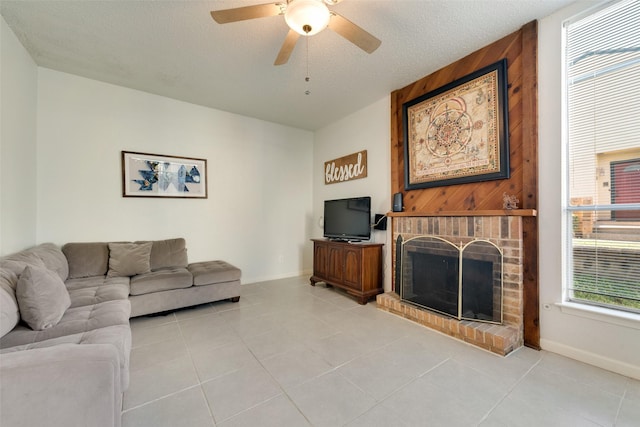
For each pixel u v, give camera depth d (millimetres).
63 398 993
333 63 2699
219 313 2865
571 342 1967
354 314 2840
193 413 1406
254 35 2268
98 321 1639
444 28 2199
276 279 4410
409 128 3123
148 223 3369
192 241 3680
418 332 2400
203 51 2496
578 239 2010
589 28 1955
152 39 2322
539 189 2133
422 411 1423
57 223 2857
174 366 1852
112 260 2832
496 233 2264
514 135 2277
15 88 2283
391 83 3131
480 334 2109
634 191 1772
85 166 3008
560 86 2029
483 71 2434
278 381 1686
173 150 3549
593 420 1359
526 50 2168
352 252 3359
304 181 4801
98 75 2951
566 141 2055
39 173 2764
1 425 920
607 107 1880
